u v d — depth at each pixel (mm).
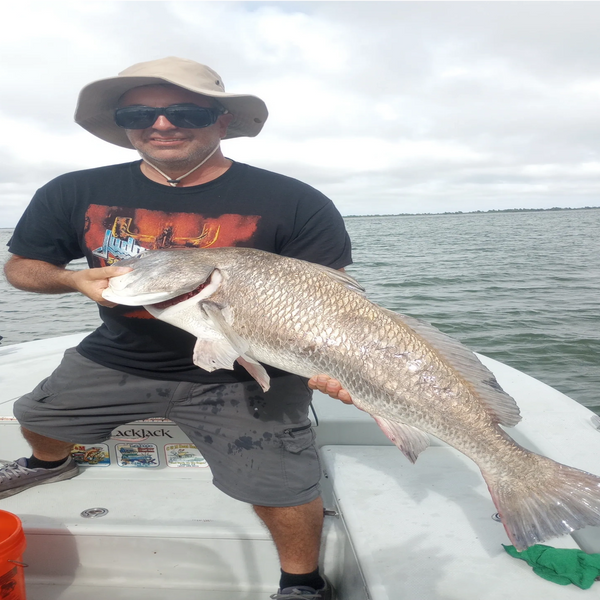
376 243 31469
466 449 1922
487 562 1888
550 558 1800
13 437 2857
